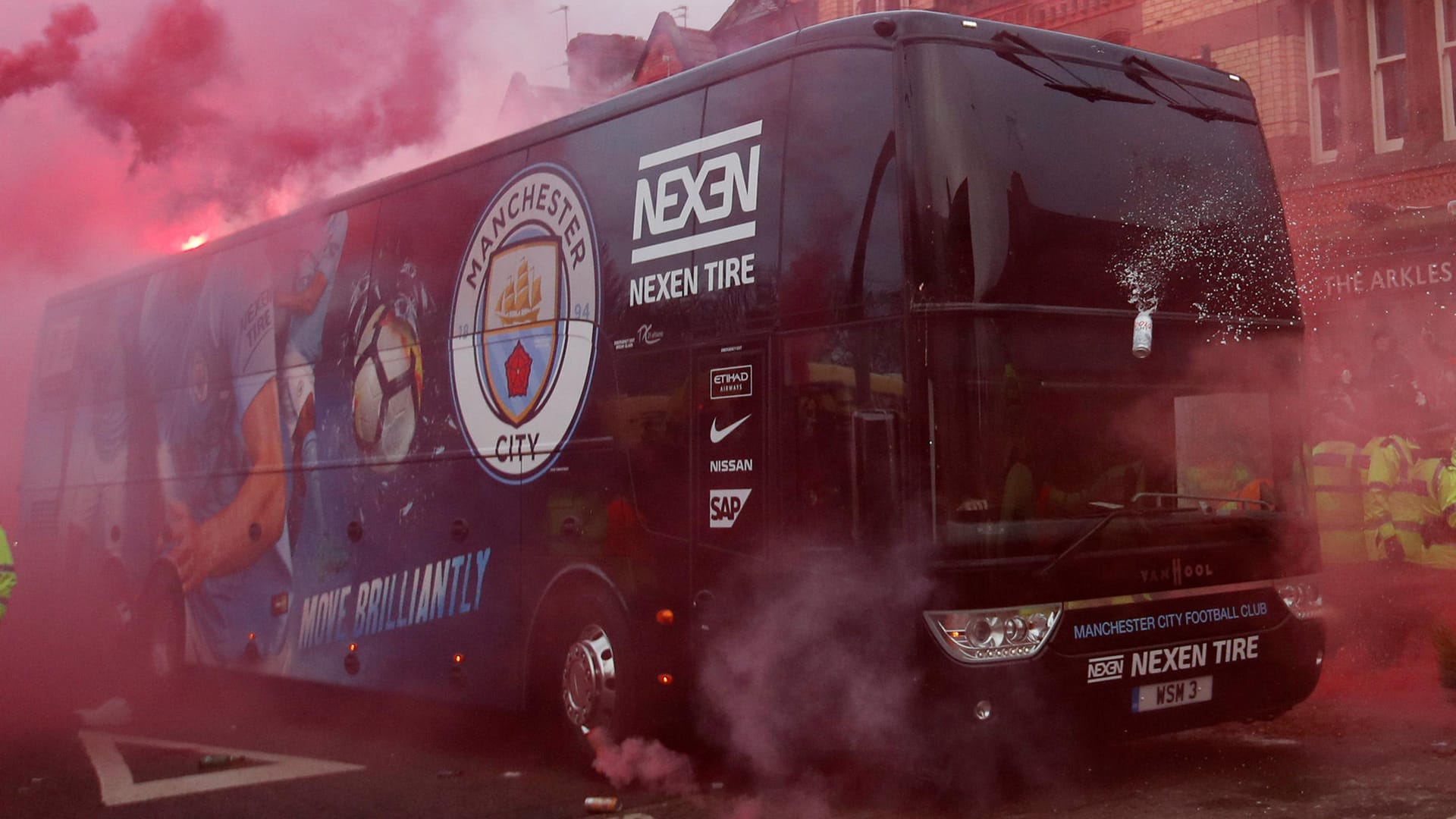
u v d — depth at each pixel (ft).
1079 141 22.13
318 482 33.68
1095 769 23.82
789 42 23.00
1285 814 20.27
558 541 26.45
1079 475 21.02
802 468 21.65
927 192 20.56
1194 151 23.56
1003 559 20.08
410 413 30.86
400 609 30.58
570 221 27.04
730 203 23.54
